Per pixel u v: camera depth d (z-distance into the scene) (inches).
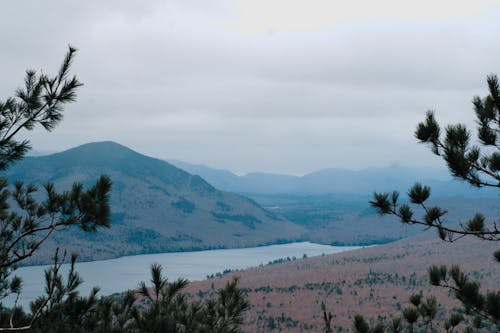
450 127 163.6
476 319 163.5
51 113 160.4
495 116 165.0
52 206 155.3
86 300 172.1
